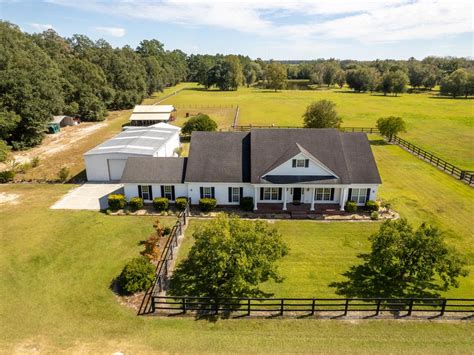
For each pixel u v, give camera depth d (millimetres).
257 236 17562
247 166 30406
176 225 25641
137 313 16875
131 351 14391
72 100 72000
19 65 57844
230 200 30281
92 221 27047
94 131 63438
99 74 83938
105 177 36625
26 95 49062
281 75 151500
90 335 15297
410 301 16891
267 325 16141
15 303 17391
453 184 36344
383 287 19453
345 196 29672
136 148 36938
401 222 19328
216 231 17656
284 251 18938
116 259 21703
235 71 149000
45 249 22719
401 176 38781
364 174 29594
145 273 18688
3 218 27391
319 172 29188
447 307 17734
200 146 31750
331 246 23969
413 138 58281
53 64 71062
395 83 129750
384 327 16062
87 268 20641
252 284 17094
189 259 21953
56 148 51000
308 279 20172
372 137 58062
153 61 128625
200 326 16016
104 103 82062
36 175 38812
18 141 50344
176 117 77375
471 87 119125
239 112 84875
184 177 30094
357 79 146250
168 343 14883
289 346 14781
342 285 19641
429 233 18594
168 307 17219
